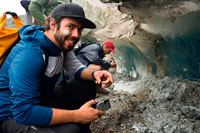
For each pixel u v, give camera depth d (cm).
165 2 205
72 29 95
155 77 349
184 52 290
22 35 94
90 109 99
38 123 88
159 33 305
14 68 86
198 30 248
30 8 325
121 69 571
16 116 87
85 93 127
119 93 317
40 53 91
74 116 94
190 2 201
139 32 327
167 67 331
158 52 338
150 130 153
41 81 98
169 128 153
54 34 95
